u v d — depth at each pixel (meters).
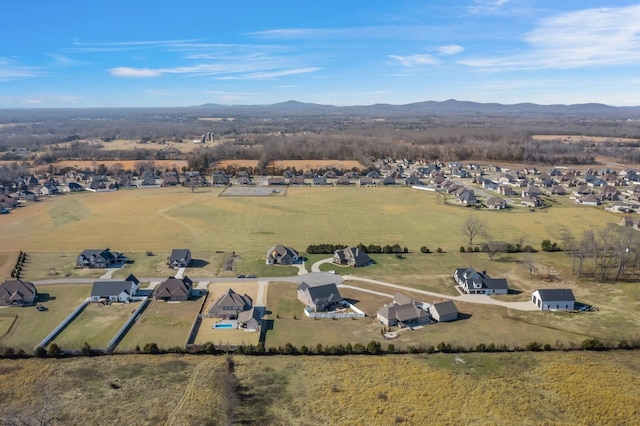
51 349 72.94
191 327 83.31
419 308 88.25
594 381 67.50
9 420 57.94
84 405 61.22
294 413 60.19
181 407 60.84
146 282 104.25
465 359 73.44
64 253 124.06
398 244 132.75
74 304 92.56
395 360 73.00
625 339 78.62
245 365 71.19
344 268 114.38
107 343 77.38
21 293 92.94
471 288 99.25
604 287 102.38
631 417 60.00
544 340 79.25
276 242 134.75
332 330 82.88
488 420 59.34
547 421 59.25
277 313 89.62
